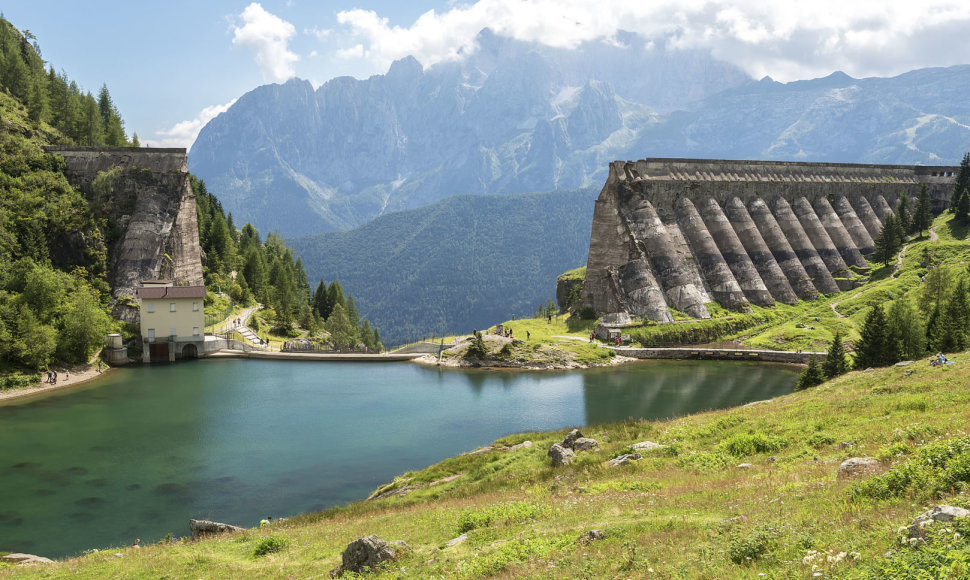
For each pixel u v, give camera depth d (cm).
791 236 17088
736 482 2672
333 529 3372
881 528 1523
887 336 7575
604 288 15062
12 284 10225
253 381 9919
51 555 4044
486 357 11525
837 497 1945
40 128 14962
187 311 11556
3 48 17762
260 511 4847
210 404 8381
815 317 14088
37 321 9419
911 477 1855
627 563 1689
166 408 8125
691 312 14138
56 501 5031
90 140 16712
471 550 2245
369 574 2142
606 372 11019
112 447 6481
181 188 13938
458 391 9381
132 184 13550
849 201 19025
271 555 2888
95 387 9256
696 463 3331
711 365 11706
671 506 2414
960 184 18175
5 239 10912
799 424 3706
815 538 1571
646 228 15200
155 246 13025
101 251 12500
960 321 8025
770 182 17725
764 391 9350
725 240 16025
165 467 5894
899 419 3253
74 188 13150
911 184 19862
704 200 16750
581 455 4119
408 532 2895
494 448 5338
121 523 4606
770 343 12706
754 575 1414
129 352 11212
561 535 2180
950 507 1415
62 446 6481
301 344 13525
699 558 1627
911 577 1134
